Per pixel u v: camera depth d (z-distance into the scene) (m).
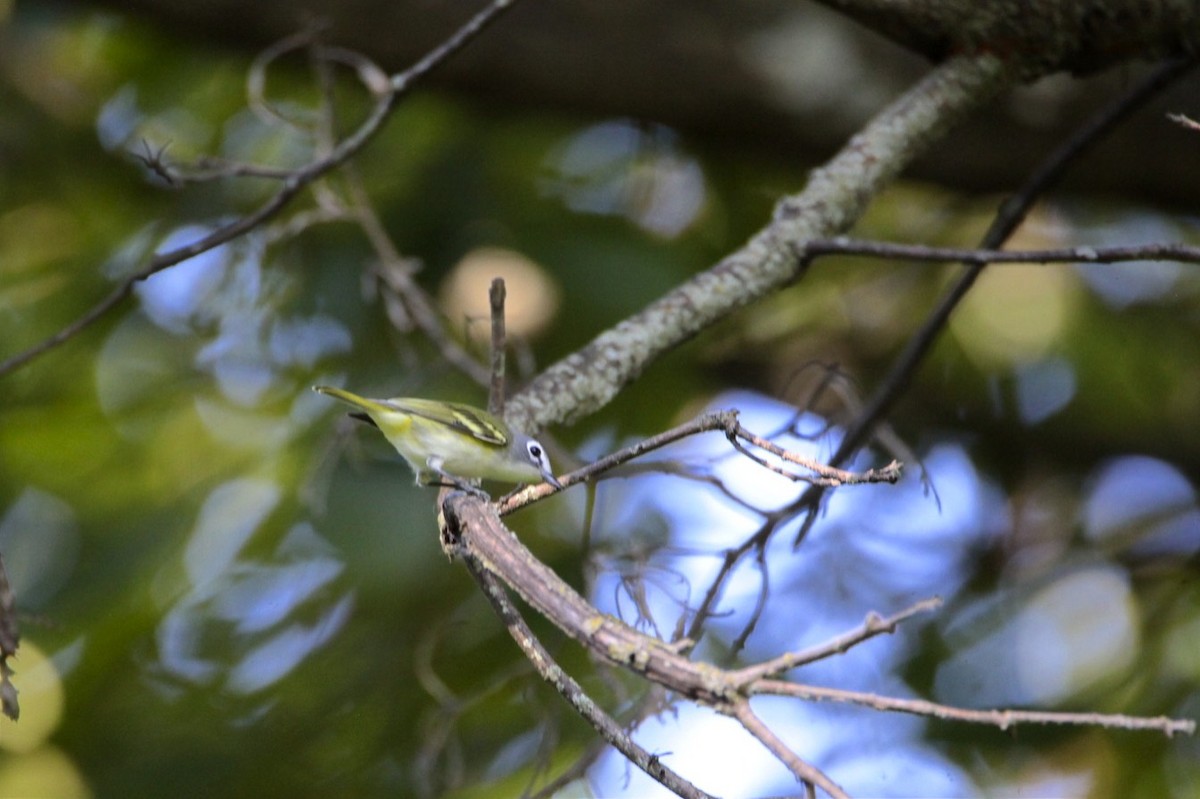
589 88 11.36
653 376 11.80
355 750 11.28
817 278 13.35
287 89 12.30
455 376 11.24
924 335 8.47
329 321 11.71
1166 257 6.41
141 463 11.73
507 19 11.05
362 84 11.98
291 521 10.92
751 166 12.80
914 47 8.50
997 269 13.22
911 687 11.40
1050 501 13.00
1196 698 11.00
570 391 7.12
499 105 11.68
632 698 9.68
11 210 12.58
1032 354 13.12
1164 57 8.29
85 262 12.22
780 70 11.17
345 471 10.73
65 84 12.71
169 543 11.07
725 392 13.16
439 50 7.64
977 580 12.37
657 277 11.63
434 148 12.26
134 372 12.09
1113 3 8.03
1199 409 13.09
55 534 11.55
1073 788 11.03
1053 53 8.22
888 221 13.54
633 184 12.62
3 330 11.95
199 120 12.45
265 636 11.54
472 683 11.09
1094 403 12.94
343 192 11.89
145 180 12.54
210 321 11.97
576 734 10.80
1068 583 12.62
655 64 11.19
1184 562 12.30
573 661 10.88
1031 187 8.46
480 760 10.99
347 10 10.86
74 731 11.39
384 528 10.39
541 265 11.74
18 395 11.88
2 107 12.53
